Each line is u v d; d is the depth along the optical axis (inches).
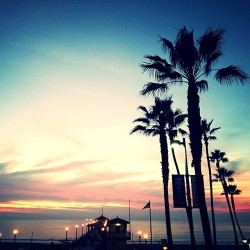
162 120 1162.6
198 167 632.4
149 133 1187.3
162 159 1123.9
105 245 1802.4
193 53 676.1
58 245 1829.5
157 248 1984.5
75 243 2097.7
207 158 1637.6
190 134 651.5
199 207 622.8
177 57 696.4
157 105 1178.0
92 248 1955.0
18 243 2078.0
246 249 1648.6
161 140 1146.7
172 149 1254.3
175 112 1221.1
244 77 653.3
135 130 1203.2
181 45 674.2
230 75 659.4
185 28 681.6
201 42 689.6
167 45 696.4
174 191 667.4
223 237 6353.3
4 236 7062.0
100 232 1972.2
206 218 612.7
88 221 3523.6
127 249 1967.3
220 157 2114.9
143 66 747.4
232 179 2078.0
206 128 1656.0
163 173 1106.7
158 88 735.7
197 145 638.5
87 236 2273.6
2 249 1974.7
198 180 629.0
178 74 705.6
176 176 675.4
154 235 6496.1
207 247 597.9
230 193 2082.9
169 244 1043.3
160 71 733.9
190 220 1050.1
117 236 1823.3
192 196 656.4
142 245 2011.6
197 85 700.0
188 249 2039.9
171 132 1189.1
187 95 681.0
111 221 1849.2
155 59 748.6
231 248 2027.6
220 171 2095.2
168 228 1054.4
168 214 1069.1
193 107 660.7
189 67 687.1
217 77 672.4
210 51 690.8
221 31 677.3
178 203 658.2
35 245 1978.3
